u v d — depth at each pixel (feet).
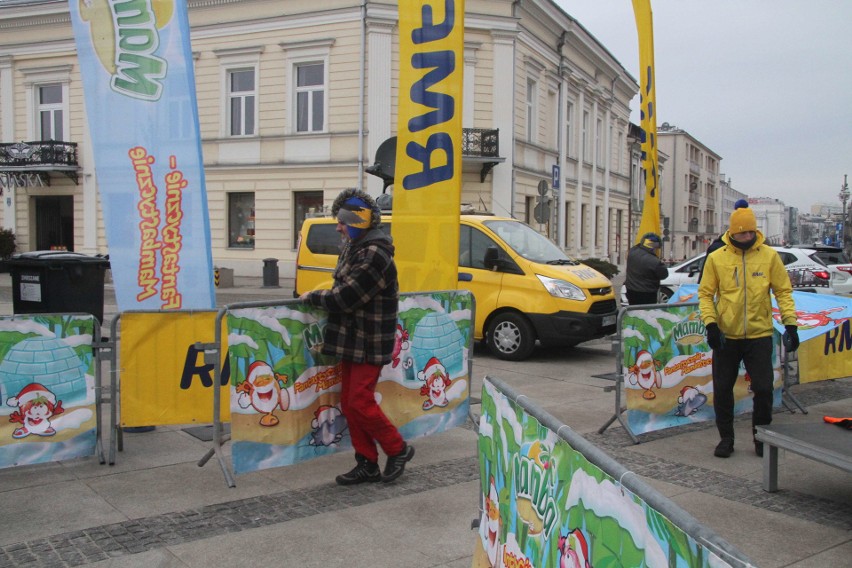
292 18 74.74
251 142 78.48
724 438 17.79
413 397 17.83
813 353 23.20
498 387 9.29
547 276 30.37
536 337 30.94
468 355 19.11
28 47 87.30
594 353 33.91
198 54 79.15
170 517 13.39
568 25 90.07
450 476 15.97
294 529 12.89
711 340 17.16
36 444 15.72
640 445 18.76
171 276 20.52
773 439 14.78
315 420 16.01
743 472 16.52
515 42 75.00
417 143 20.79
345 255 15.02
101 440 16.57
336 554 11.89
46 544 12.14
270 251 79.10
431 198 20.74
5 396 15.42
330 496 14.64
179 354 16.46
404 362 17.57
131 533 12.64
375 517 13.51
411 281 21.09
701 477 16.17
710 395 20.80
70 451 16.10
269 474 15.98
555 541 7.13
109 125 19.95
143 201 20.24
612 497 5.87
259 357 15.07
